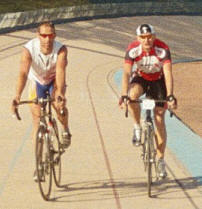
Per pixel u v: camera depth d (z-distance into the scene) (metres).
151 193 12.67
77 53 52.97
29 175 13.90
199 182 13.58
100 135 18.70
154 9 90.31
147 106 12.17
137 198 12.27
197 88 37.25
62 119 12.59
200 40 78.75
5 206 11.63
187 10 96.81
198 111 27.34
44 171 11.81
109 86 31.84
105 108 24.14
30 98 12.82
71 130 19.42
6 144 17.20
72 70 40.12
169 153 16.38
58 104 11.82
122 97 12.24
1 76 34.97
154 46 12.62
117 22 76.88
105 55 54.59
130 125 20.58
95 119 21.59
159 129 13.04
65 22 71.00
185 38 77.06
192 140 18.36
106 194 12.51
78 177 13.81
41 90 12.72
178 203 12.01
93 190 12.79
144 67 12.80
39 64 12.29
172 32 78.50
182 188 13.06
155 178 13.84
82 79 35.03
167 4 93.38
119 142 17.70
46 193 11.98
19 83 12.13
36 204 11.78
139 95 12.88
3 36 56.28
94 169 14.52
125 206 11.74
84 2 91.38
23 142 17.53
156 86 13.14
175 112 26.62
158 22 82.31
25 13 63.88
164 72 12.59
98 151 16.47
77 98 26.83
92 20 75.00
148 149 12.31
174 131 19.70
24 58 12.21
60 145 13.07
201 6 100.56
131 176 13.97
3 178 13.62
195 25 87.19
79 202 11.94
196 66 51.59
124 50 61.41
